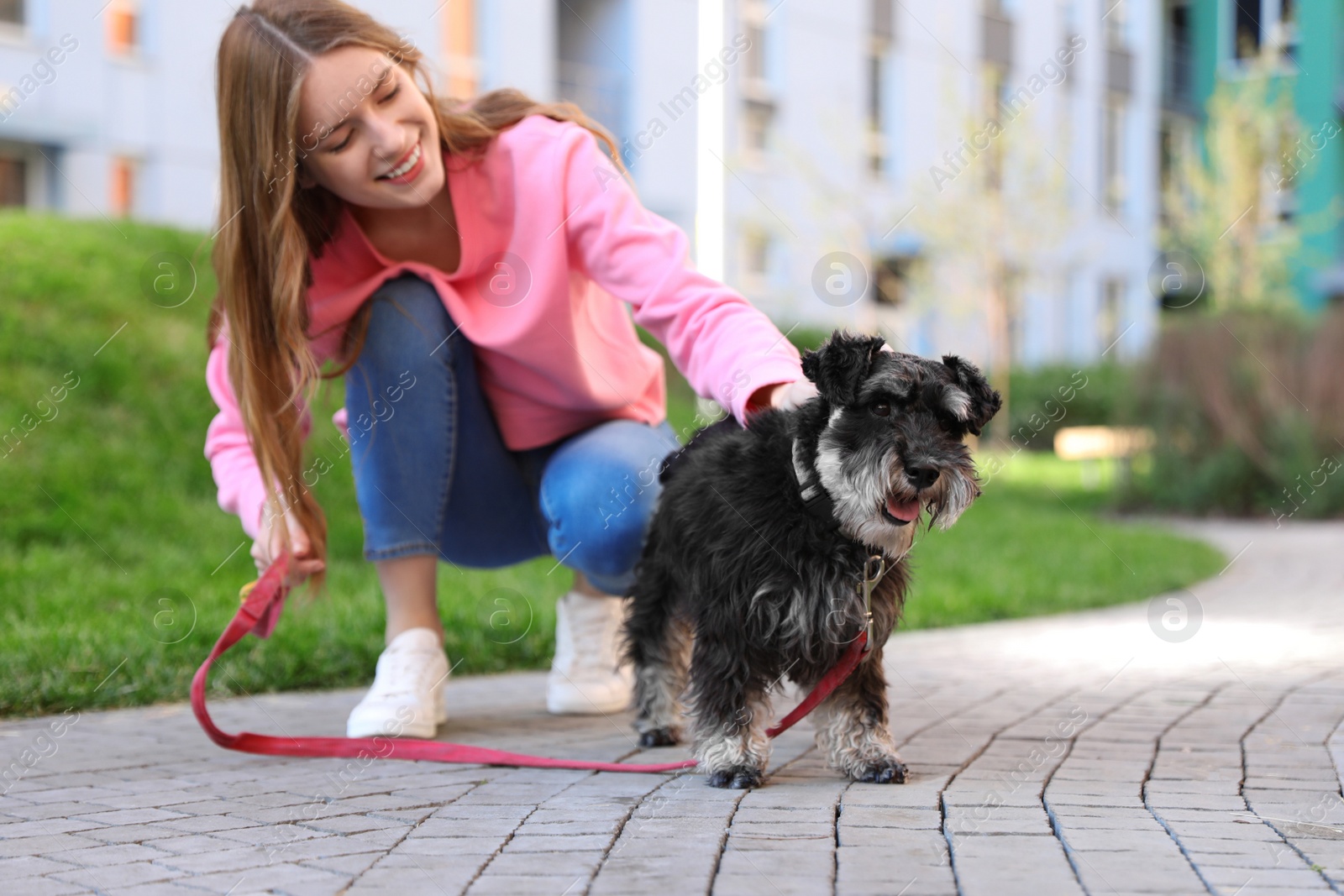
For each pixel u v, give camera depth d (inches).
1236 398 541.3
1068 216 756.0
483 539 166.9
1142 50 886.4
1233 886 89.1
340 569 284.8
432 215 150.4
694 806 114.0
